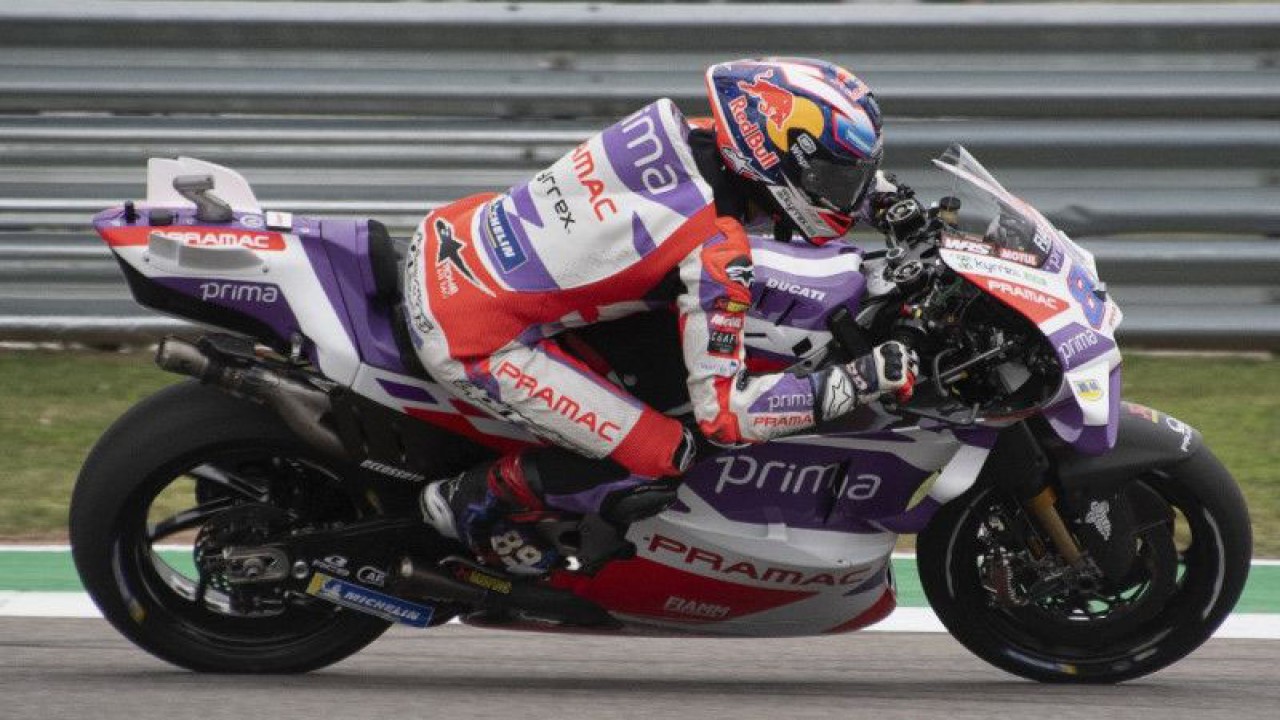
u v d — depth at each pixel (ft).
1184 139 83.10
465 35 82.58
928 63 83.20
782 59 46.06
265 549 47.47
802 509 48.42
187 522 50.21
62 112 82.69
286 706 46.96
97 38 82.07
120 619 48.42
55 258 82.53
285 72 82.53
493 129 83.05
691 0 84.07
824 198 44.37
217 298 46.14
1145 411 49.42
